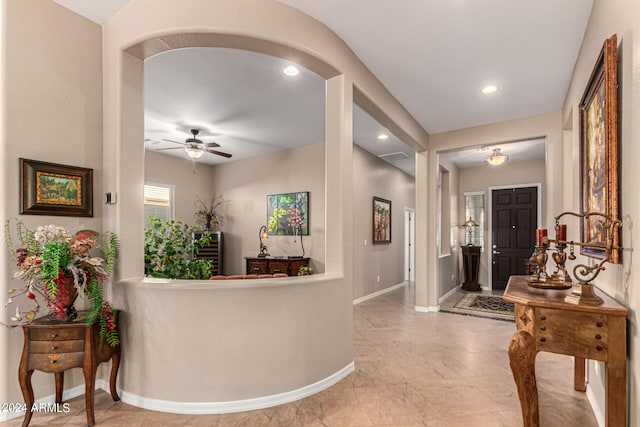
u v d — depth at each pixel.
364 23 2.58
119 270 2.43
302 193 5.82
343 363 2.77
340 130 2.81
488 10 2.39
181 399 2.22
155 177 6.34
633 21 1.45
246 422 2.10
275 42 2.36
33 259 1.99
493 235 7.12
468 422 2.11
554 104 4.02
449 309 5.23
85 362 2.06
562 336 1.59
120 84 2.48
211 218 7.10
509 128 4.54
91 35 2.58
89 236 2.33
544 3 2.30
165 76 3.32
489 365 3.02
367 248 6.14
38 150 2.30
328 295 2.63
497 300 5.91
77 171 2.46
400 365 3.02
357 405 2.32
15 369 2.19
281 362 2.36
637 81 1.40
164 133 5.18
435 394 2.48
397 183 7.52
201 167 7.20
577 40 2.72
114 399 2.33
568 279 2.08
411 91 3.71
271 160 6.38
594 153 2.06
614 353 1.48
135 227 2.53
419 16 2.48
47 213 2.31
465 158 6.57
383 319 4.64
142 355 2.29
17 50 2.22
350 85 2.90
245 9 2.30
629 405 1.51
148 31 2.33
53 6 2.39
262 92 3.70
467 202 7.47
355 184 5.77
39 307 2.19
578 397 2.47
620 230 1.62
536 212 6.66
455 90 3.67
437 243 5.14
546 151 4.26
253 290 2.29
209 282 2.31
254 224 6.63
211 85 3.52
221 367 2.24
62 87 2.42
